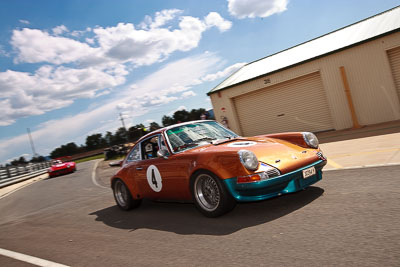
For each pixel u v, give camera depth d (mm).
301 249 2408
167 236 3418
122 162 5422
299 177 3438
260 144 3875
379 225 2582
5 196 12773
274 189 3312
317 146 3979
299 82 13383
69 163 20531
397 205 2971
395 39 10672
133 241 3490
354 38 12055
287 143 4020
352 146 7656
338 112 12352
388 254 2068
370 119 11680
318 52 12836
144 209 5133
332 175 4816
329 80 12352
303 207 3461
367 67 11406
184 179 3867
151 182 4465
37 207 7957
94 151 66875
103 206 6184
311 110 13273
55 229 4961
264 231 2967
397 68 10961
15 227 5793
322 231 2689
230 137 4594
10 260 3682
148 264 2717
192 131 4531
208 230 3322
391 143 6746
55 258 3412
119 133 68125
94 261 3064
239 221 3412
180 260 2672
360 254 2145
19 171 22516
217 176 3438
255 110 15008
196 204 3801
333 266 2043
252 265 2299
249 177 3195
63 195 9430
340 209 3166
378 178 4090
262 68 15273
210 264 2471
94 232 4270
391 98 11156
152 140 4762
